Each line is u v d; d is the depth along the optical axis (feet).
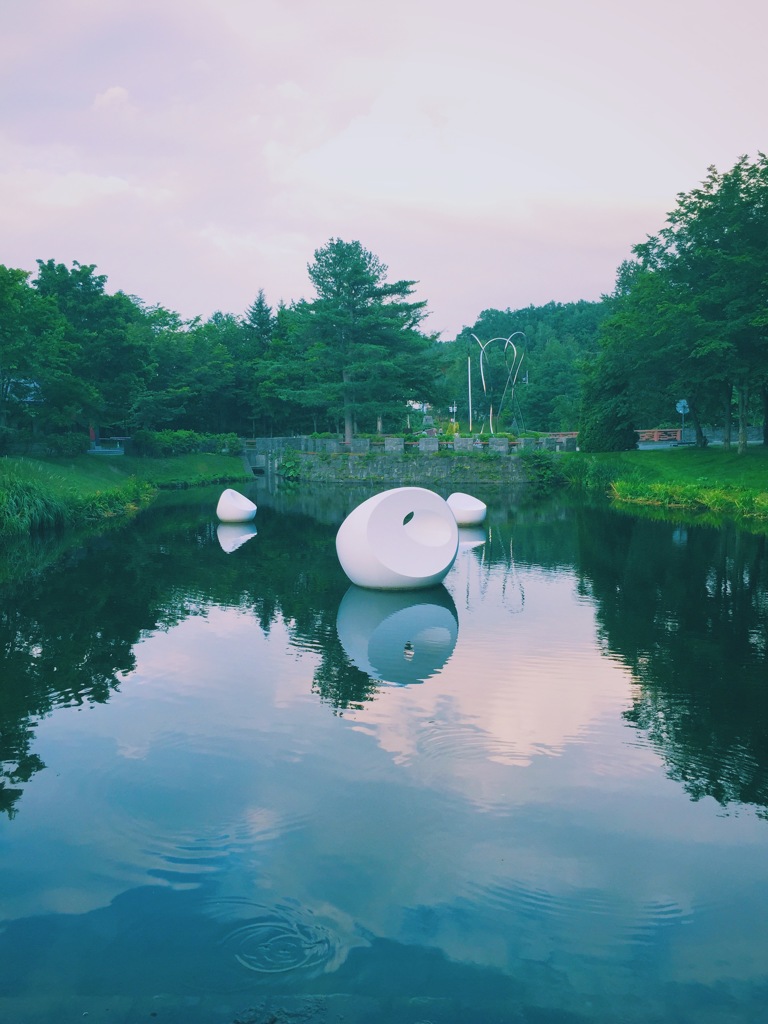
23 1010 13.61
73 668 33.60
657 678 31.42
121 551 68.85
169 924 15.98
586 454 159.74
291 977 14.34
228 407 237.25
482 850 18.62
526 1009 13.51
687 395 140.05
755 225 113.70
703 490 103.09
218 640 38.09
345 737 25.58
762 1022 13.23
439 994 13.89
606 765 23.29
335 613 43.70
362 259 186.60
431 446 175.11
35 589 51.16
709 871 17.78
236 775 22.80
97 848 18.93
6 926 16.01
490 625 40.57
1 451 123.34
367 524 49.42
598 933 15.62
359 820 20.11
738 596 46.75
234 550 69.31
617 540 72.13
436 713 27.68
